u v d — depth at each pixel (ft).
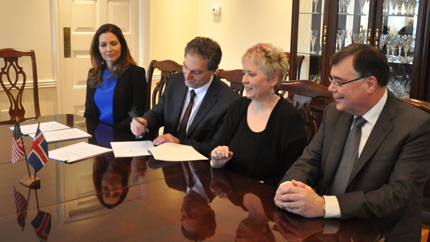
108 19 13.85
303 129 5.51
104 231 3.58
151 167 5.40
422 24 9.29
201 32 16.49
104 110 8.74
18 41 11.85
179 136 7.30
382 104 4.39
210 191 4.60
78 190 4.56
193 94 7.14
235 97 6.93
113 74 8.55
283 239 3.52
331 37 11.28
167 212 4.00
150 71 10.18
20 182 4.77
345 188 4.48
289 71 12.21
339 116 4.89
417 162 4.12
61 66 12.80
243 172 5.63
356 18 10.73
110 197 4.37
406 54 9.76
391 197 4.00
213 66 6.80
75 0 12.94
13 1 11.60
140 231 3.59
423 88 9.55
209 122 6.89
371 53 4.13
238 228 3.70
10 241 3.38
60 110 13.01
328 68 11.44
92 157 5.78
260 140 5.52
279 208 4.16
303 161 5.05
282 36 13.84
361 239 3.57
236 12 15.19
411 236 4.30
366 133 4.50
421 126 4.16
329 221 3.91
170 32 15.66
